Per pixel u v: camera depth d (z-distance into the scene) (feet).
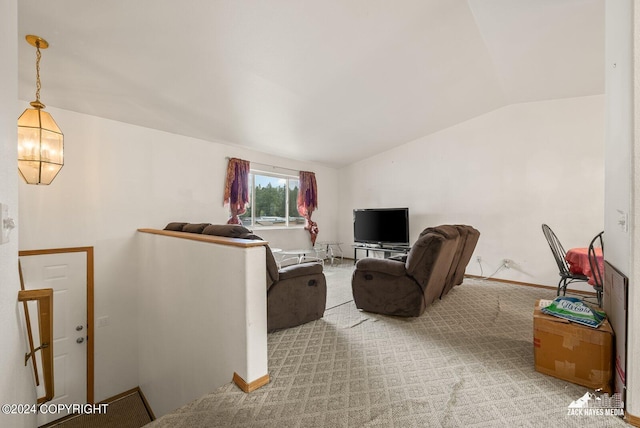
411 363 6.81
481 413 5.08
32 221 9.95
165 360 9.68
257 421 4.95
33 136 6.88
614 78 5.61
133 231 12.21
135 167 12.33
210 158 15.15
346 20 7.72
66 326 10.70
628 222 4.73
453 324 9.18
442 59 10.11
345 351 7.43
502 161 15.03
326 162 21.25
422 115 14.80
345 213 22.58
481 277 15.70
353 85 11.05
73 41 7.26
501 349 7.46
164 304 9.64
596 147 12.84
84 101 10.15
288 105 11.93
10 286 3.70
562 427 4.71
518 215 14.61
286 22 7.48
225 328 6.54
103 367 11.51
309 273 9.30
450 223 16.81
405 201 18.80
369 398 5.54
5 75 3.50
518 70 11.17
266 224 18.88
